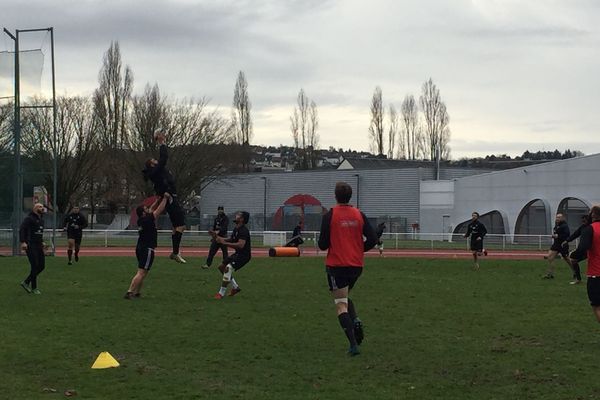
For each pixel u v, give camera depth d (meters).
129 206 66.19
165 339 10.36
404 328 11.45
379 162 82.31
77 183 60.91
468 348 9.81
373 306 14.05
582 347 9.92
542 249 38.69
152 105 60.81
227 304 14.09
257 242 42.22
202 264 23.89
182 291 16.14
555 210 52.94
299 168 96.12
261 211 73.25
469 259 29.44
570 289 17.64
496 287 18.00
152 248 14.83
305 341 10.26
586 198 51.91
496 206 56.09
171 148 60.16
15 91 27.70
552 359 9.09
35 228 15.39
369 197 66.38
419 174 63.50
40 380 8.01
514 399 7.22
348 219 9.27
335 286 9.35
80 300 14.41
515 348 9.83
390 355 9.34
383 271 22.73
